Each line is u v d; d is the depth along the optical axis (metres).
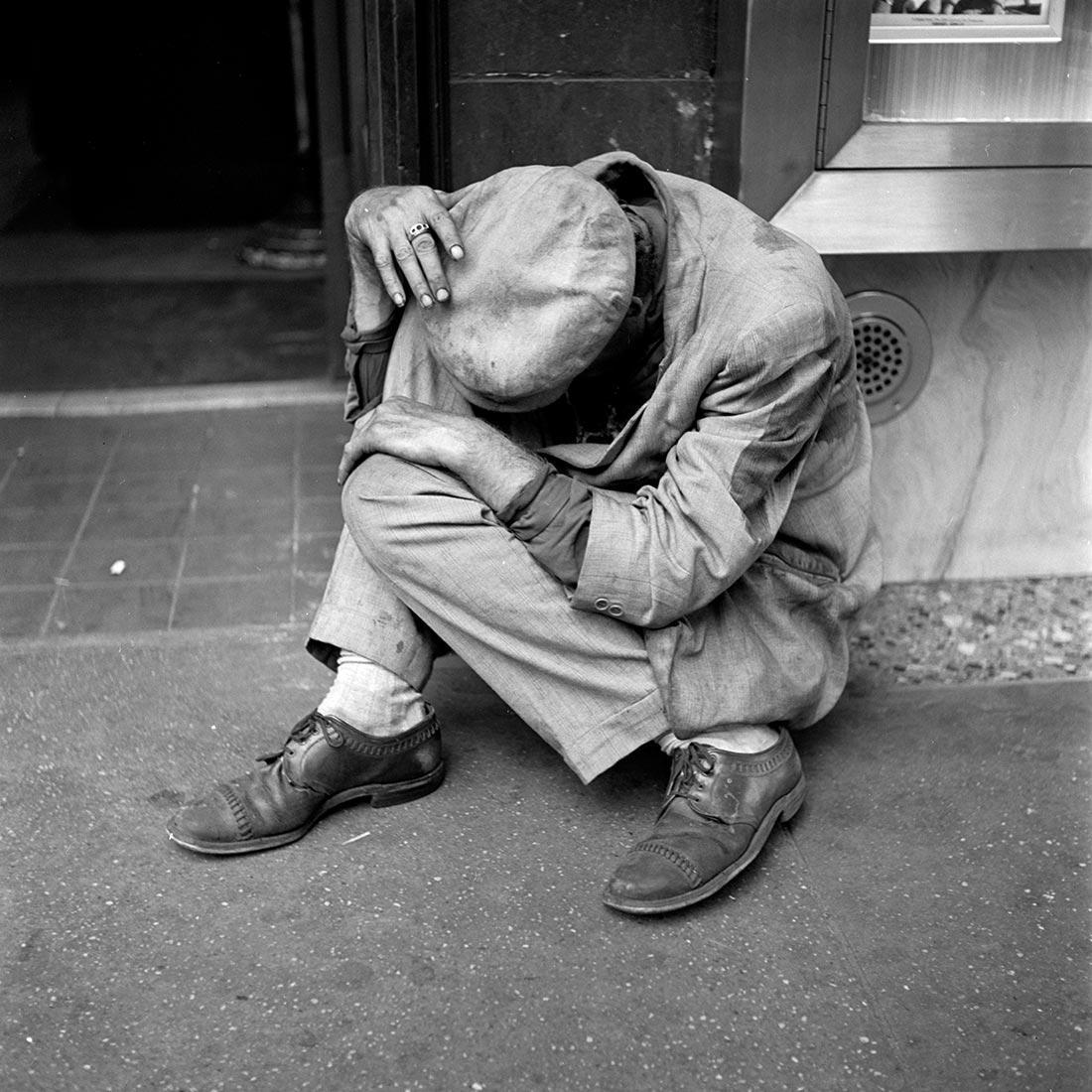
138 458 3.94
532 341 1.89
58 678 2.75
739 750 2.18
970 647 2.89
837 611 2.31
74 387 4.50
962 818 2.33
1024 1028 1.86
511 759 2.48
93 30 6.14
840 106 2.48
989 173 2.55
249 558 3.31
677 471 1.99
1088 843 2.27
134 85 6.33
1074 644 2.91
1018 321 2.90
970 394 2.96
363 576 2.21
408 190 2.08
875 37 2.48
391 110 2.57
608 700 2.13
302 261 6.08
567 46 2.61
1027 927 2.06
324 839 2.24
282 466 3.88
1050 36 2.51
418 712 2.30
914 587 3.11
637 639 2.12
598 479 2.13
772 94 2.46
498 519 2.05
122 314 5.39
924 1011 1.89
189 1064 1.78
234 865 2.17
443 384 2.23
